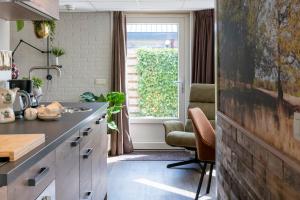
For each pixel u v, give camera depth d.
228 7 1.92
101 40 5.71
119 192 3.76
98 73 5.75
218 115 2.26
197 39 5.59
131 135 5.88
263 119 1.36
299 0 1.04
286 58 1.13
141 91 5.90
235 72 1.78
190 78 5.78
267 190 1.34
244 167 1.66
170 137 4.66
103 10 5.59
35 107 2.52
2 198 1.07
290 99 1.11
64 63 5.74
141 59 5.86
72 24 5.70
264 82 1.34
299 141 1.05
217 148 2.34
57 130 1.83
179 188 3.90
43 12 2.45
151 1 4.91
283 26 1.15
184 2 4.98
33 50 5.67
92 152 2.60
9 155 1.21
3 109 2.11
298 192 1.07
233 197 1.90
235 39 1.77
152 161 5.11
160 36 5.84
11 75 2.85
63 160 1.77
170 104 5.92
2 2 2.08
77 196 2.12
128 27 5.81
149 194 3.70
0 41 2.71
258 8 1.40
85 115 2.47
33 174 1.32
